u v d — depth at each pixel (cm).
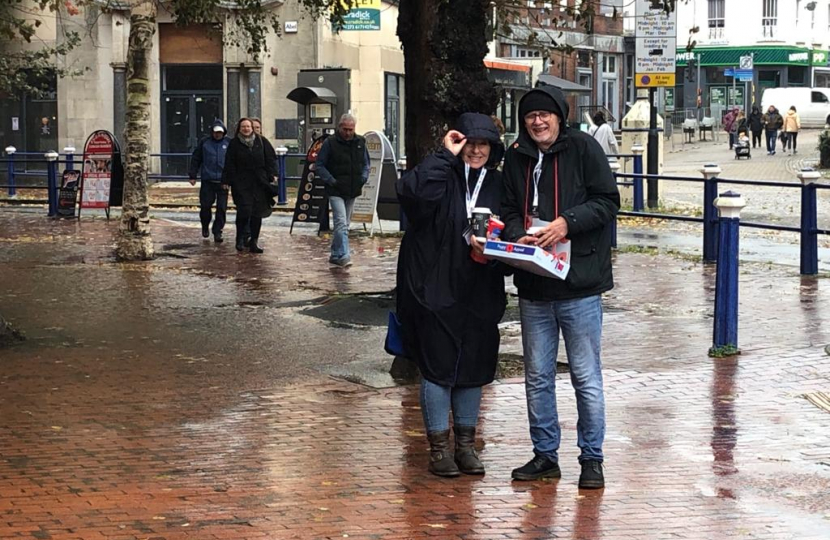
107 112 3706
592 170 640
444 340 664
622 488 649
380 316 1214
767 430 770
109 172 2416
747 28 7544
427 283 664
